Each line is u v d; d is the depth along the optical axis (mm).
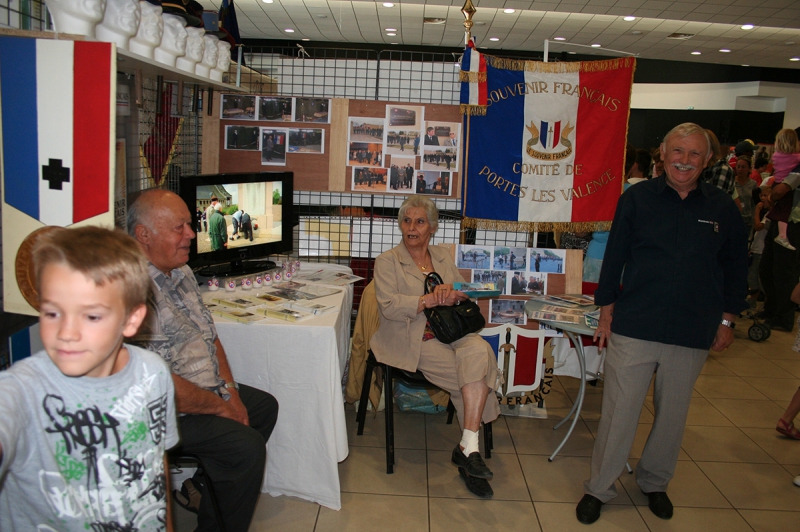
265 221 2961
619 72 3176
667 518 2340
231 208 2758
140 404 1034
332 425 2227
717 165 4645
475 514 2309
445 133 3365
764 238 5648
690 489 2576
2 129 1476
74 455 968
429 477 2572
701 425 3256
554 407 3406
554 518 2309
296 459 2295
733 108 12234
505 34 9531
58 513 974
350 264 3744
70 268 853
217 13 2645
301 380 2223
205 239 2635
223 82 2729
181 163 3008
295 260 3396
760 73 11875
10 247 1506
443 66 3498
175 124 2848
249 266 2977
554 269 3238
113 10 1691
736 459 2871
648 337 2176
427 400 3250
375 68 3496
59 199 1482
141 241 1811
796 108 12102
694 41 9461
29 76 1451
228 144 3332
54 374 945
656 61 12430
